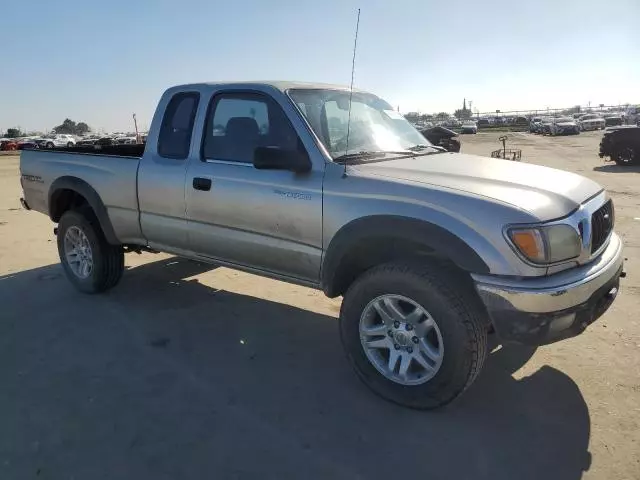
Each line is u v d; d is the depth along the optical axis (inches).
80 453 107.7
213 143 155.2
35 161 207.6
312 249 134.4
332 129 143.4
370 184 123.2
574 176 139.1
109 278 196.5
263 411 122.6
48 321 176.6
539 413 121.0
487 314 114.6
